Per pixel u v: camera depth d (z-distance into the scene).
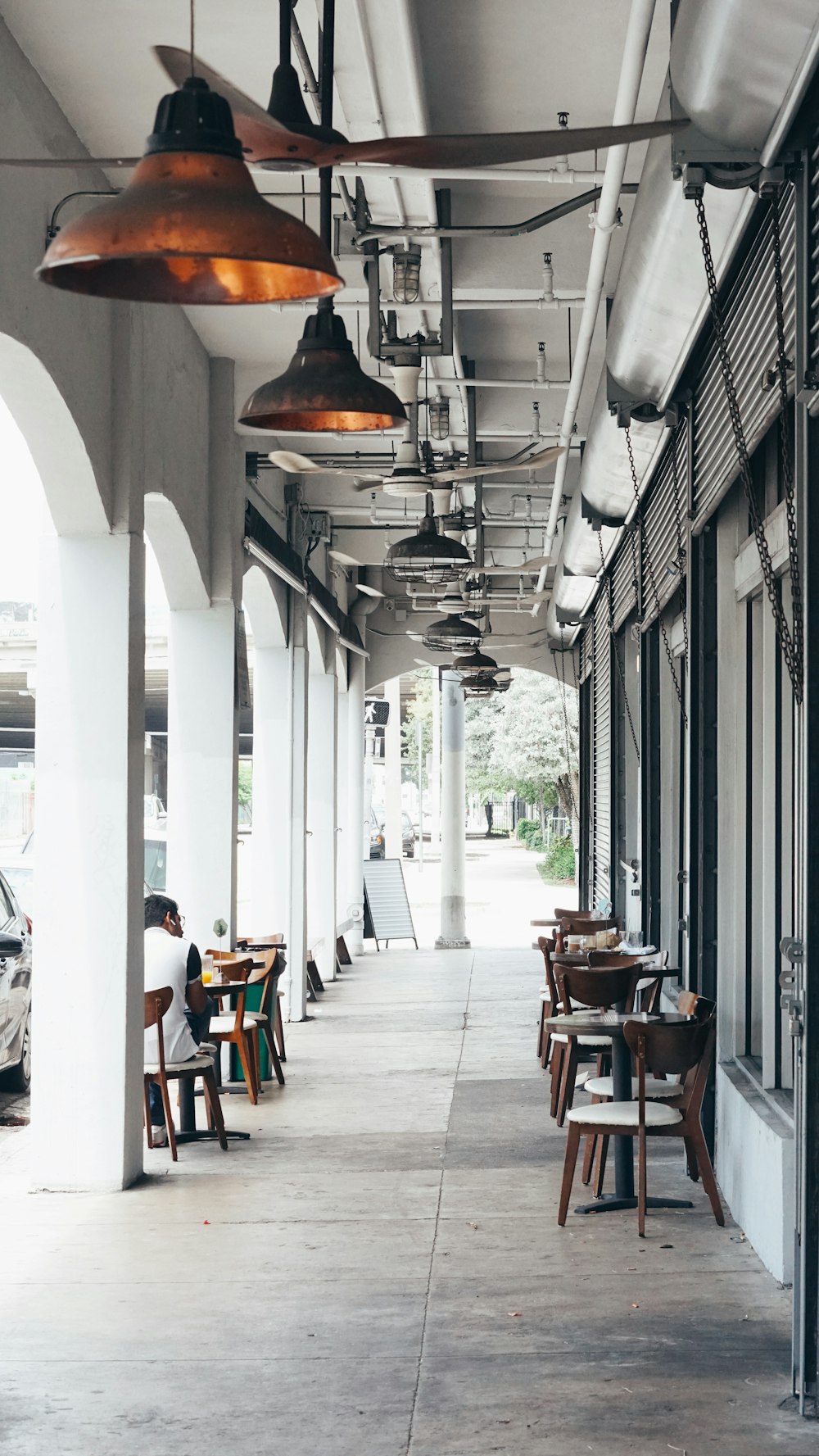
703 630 7.55
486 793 44.62
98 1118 7.32
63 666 7.45
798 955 4.62
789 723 6.57
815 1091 4.55
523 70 6.45
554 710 37.16
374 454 12.21
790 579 6.06
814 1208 4.52
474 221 8.03
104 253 2.18
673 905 10.92
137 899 7.57
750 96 4.04
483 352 10.42
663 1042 6.36
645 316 6.25
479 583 14.25
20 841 27.88
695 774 7.61
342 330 3.47
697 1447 4.17
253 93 6.52
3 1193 7.27
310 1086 10.06
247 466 10.95
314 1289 5.68
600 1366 4.80
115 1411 4.52
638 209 5.51
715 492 6.96
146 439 7.95
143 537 7.73
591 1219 6.62
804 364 4.62
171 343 8.66
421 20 5.99
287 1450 4.20
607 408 7.93
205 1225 6.62
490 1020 13.20
